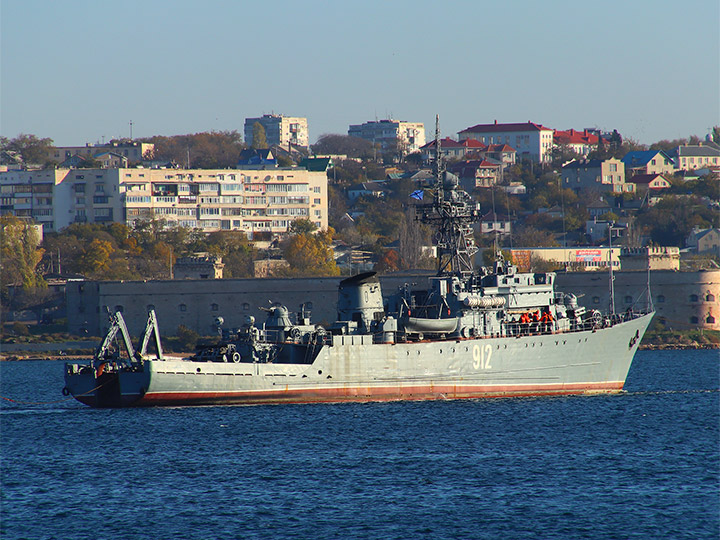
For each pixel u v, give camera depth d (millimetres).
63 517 176750
